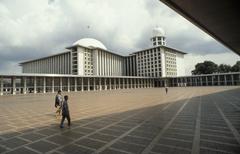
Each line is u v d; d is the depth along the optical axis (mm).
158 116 12086
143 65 110688
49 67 115438
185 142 6742
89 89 67312
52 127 9766
